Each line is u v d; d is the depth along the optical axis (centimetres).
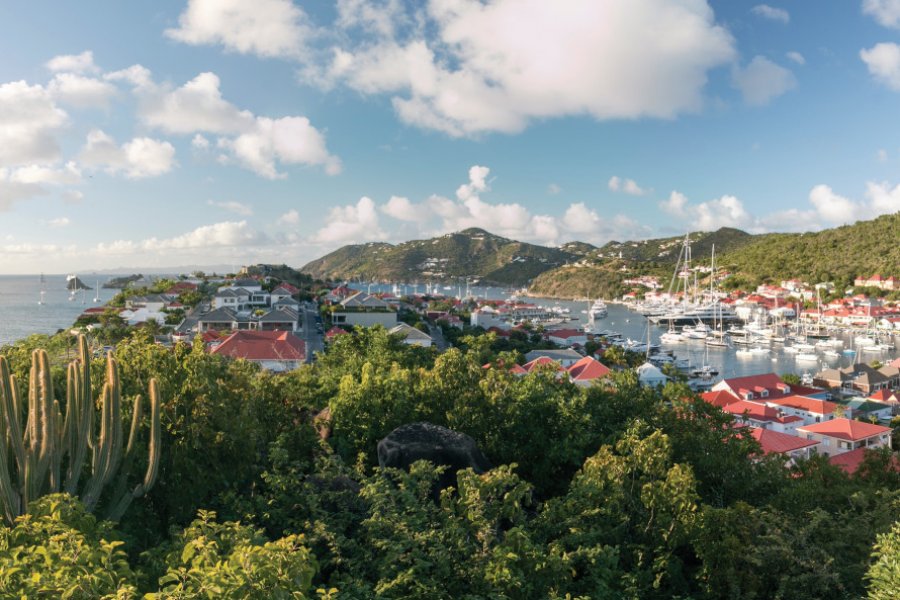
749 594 1842
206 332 10550
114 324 12288
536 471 2803
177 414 1998
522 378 3438
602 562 1706
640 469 2169
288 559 1016
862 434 6600
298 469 2080
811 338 18288
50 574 962
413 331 11156
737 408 8125
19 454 1477
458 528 1570
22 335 16375
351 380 3020
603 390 3209
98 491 1656
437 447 2256
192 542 1053
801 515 2223
